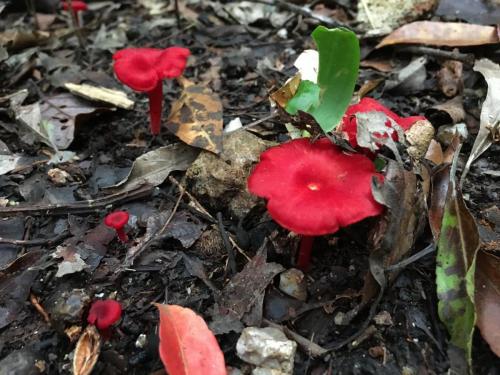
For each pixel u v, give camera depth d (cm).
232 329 12
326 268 14
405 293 13
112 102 19
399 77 19
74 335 12
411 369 12
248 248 14
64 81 21
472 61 19
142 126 19
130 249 14
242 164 15
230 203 15
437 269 12
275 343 12
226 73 21
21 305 13
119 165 17
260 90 20
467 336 11
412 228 12
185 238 14
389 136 13
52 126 18
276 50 23
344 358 12
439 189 14
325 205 11
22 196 16
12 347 13
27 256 14
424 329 12
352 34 12
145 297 13
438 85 19
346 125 14
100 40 24
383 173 12
